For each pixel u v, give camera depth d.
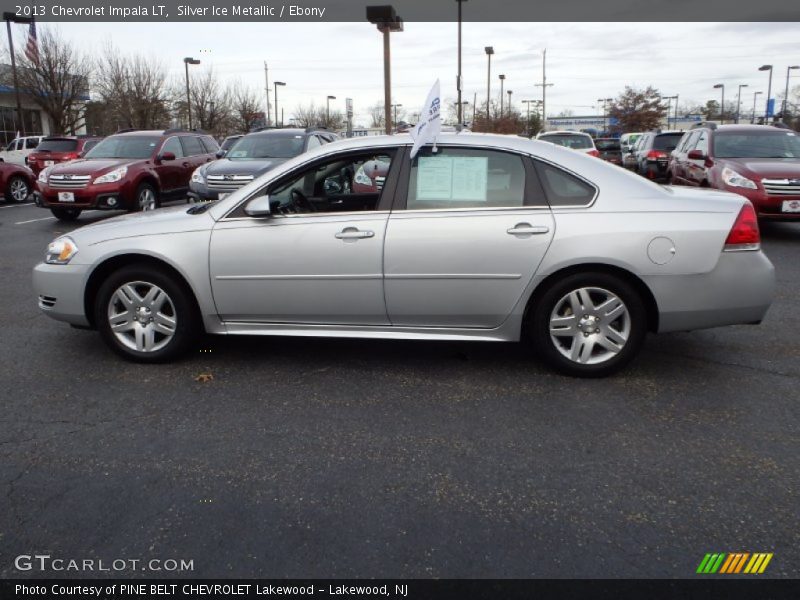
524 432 3.60
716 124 11.61
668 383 4.29
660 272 4.10
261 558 2.56
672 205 4.18
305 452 3.40
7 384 4.33
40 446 3.46
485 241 4.18
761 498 2.94
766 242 9.67
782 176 9.22
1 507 2.90
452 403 4.00
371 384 4.31
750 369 4.54
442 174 4.33
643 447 3.42
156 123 39.28
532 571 2.47
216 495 3.00
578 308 4.26
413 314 4.36
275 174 4.46
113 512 2.86
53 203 11.86
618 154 26.12
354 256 4.29
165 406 3.98
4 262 8.66
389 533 2.71
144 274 4.55
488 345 5.08
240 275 4.43
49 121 39.66
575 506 2.89
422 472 3.19
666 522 2.77
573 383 4.29
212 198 11.23
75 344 5.16
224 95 46.22
